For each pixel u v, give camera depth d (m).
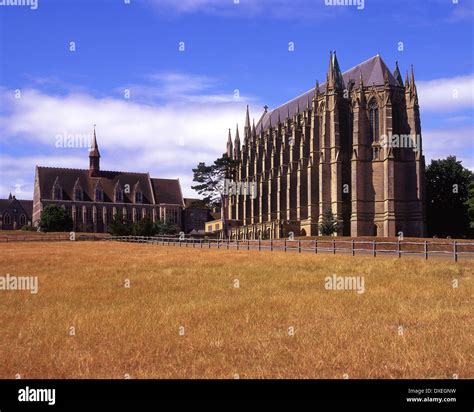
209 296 27.72
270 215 136.00
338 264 40.47
